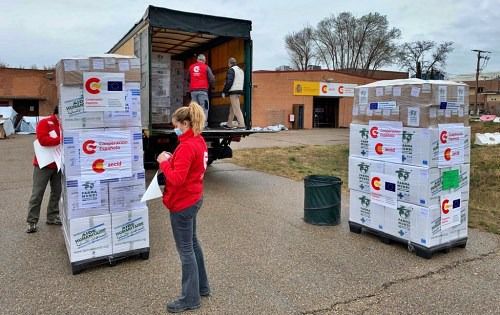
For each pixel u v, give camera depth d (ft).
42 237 17.06
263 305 11.66
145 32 26.73
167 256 15.11
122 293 12.23
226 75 32.45
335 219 19.48
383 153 16.71
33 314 10.97
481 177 33.47
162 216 20.53
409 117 15.60
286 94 102.32
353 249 16.22
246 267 14.29
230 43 32.40
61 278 13.20
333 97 111.04
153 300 11.84
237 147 55.72
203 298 12.00
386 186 16.62
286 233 18.13
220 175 33.04
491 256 15.71
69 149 13.21
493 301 12.10
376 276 13.71
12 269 13.85
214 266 14.33
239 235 17.74
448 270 14.32
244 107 30.91
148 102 26.86
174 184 10.48
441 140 15.24
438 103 15.07
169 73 34.12
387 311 11.46
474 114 202.08
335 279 13.43
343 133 88.79
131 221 14.35
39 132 16.84
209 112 36.11
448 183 15.64
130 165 14.20
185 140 10.89
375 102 17.01
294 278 13.46
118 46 36.91
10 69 110.22
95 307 11.39
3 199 23.75
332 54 203.00
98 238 13.82
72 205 13.34
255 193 26.27
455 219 16.06
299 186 28.73
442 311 11.50
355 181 18.13
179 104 36.78
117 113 13.87
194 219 11.41
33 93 112.78
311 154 47.93
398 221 16.29
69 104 13.16
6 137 72.08
